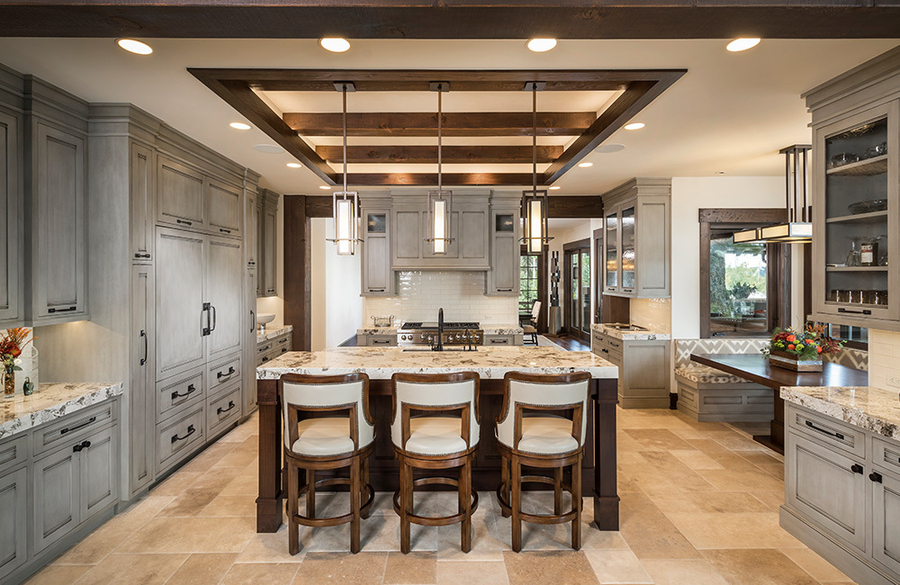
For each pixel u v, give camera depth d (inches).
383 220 235.0
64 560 96.9
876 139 96.9
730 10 66.1
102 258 116.3
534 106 117.9
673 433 178.1
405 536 99.2
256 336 197.0
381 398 125.9
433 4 64.6
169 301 134.5
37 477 91.2
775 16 68.0
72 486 100.4
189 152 143.8
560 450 97.3
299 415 123.0
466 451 98.6
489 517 114.7
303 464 98.0
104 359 116.7
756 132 140.8
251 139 142.4
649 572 93.0
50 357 116.5
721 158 172.2
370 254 234.4
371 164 191.0
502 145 171.5
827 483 96.8
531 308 499.2
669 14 67.3
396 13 66.6
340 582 89.9
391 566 94.9
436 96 127.6
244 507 120.3
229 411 173.6
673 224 207.6
